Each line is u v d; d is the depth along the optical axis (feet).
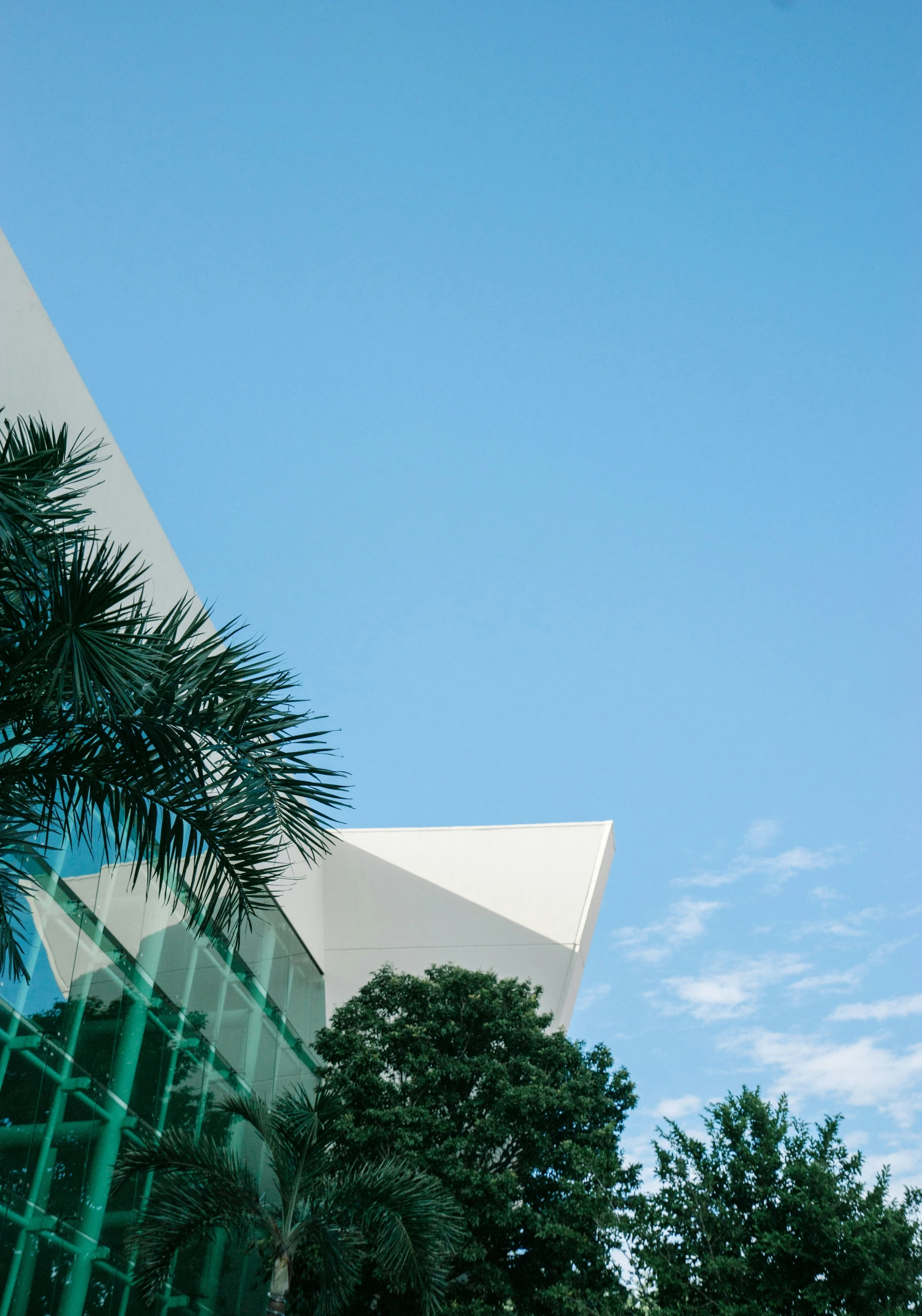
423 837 89.45
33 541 24.16
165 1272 38.75
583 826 88.94
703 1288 40.60
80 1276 39.27
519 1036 54.39
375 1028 55.47
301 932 76.95
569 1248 44.37
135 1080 46.03
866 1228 39.65
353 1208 38.96
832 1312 38.78
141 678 24.38
